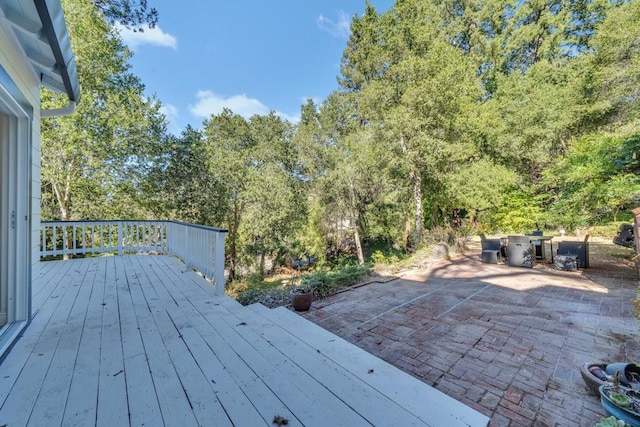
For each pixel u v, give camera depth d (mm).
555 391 2359
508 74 16766
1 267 2578
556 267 6867
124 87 9898
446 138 9922
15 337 2303
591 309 4191
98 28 8570
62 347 2199
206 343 2275
